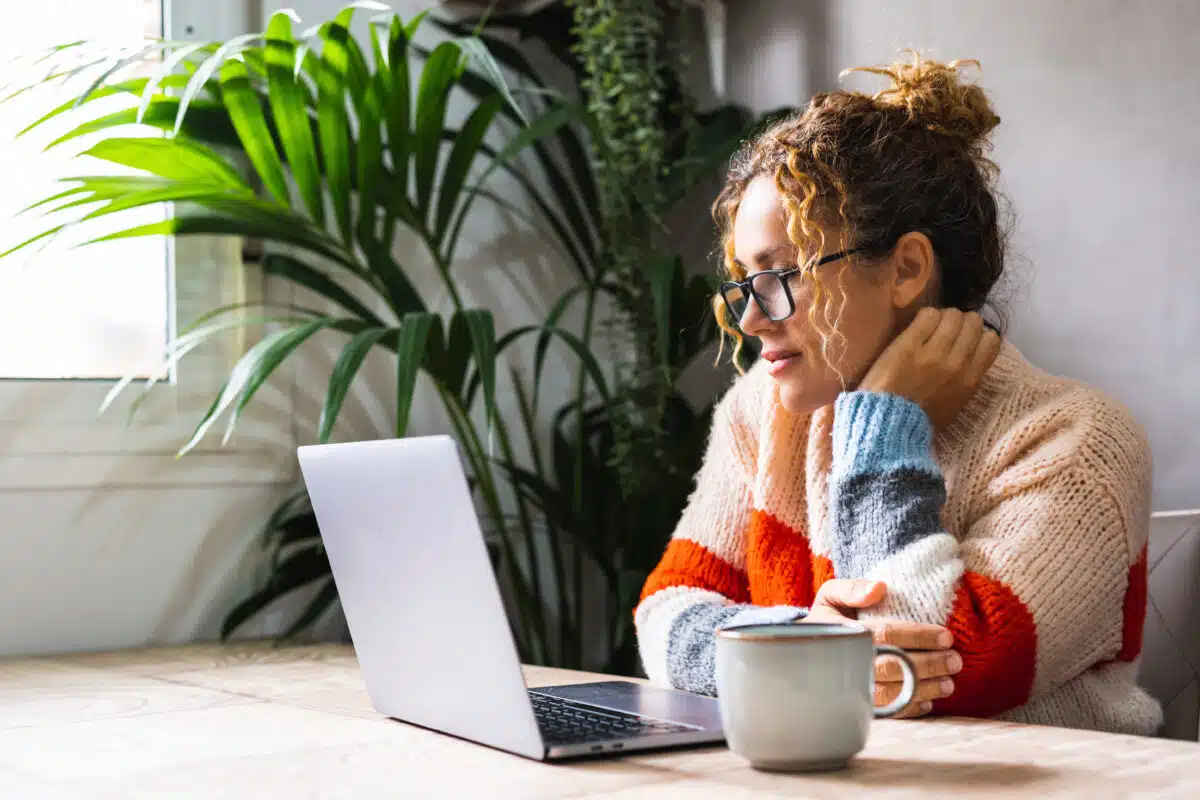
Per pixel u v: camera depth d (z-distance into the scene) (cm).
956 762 74
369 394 215
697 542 135
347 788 70
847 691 70
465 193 230
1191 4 167
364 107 185
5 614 179
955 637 99
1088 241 180
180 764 79
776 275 116
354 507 90
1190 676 130
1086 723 109
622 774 72
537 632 205
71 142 191
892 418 108
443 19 227
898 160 117
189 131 185
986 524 111
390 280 199
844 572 106
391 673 92
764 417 132
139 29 199
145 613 190
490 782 70
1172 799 62
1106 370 178
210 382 199
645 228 220
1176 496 169
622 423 211
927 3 201
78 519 185
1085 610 106
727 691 72
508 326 234
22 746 88
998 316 133
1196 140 167
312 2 213
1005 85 191
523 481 204
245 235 187
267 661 152
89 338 192
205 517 197
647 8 223
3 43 187
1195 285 167
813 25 219
